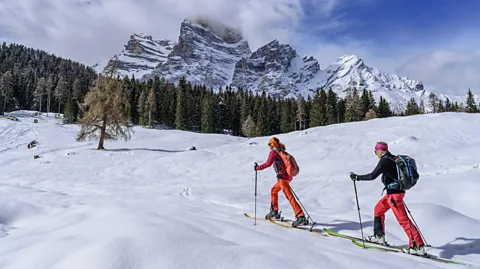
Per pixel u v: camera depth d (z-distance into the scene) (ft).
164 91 298.97
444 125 80.79
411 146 60.80
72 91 348.59
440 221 19.15
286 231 17.95
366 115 238.07
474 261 14.74
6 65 416.26
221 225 16.44
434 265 13.98
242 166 60.44
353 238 17.60
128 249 10.92
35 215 18.38
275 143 21.50
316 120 246.47
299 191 33.81
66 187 47.78
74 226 14.42
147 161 75.31
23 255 11.16
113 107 97.91
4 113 256.73
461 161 42.73
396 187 15.90
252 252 11.89
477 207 22.56
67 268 9.98
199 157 74.02
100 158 81.66
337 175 43.16
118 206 20.04
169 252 11.05
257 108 280.10
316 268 11.07
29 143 113.29
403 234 18.70
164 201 28.78
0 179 57.72
